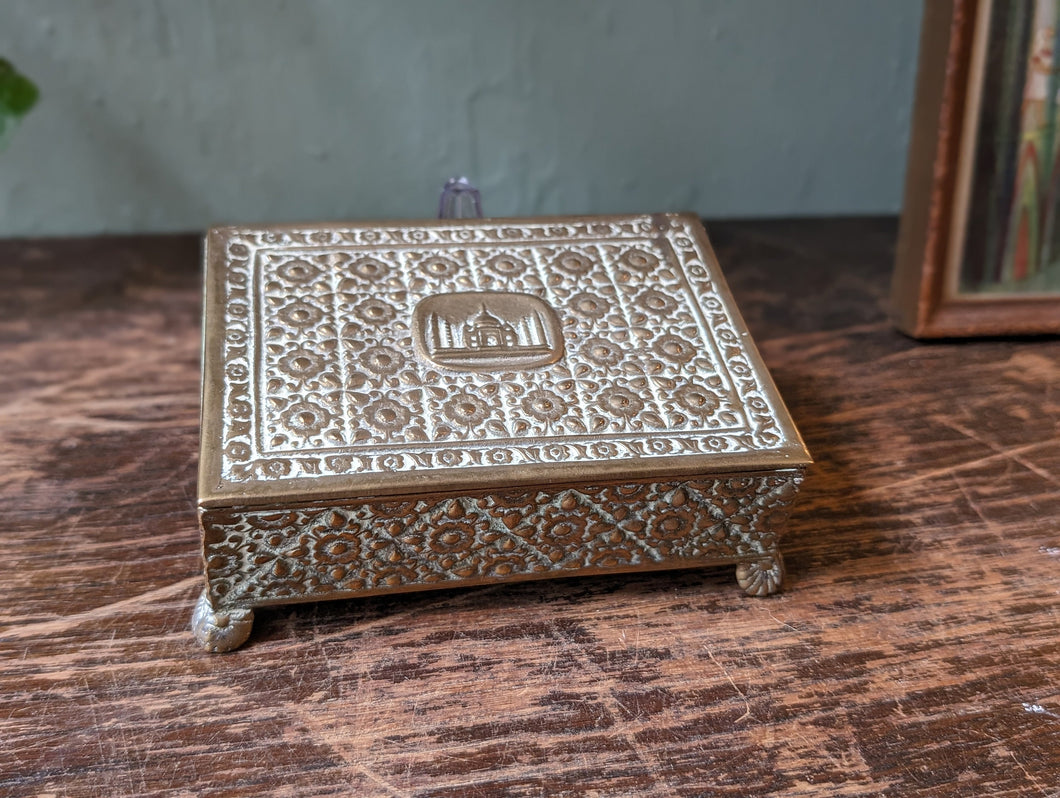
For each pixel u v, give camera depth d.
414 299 1.08
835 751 0.90
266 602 0.98
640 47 1.66
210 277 1.06
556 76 1.67
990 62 1.32
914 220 1.45
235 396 0.96
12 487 1.20
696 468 0.95
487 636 1.02
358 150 1.71
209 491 0.88
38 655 0.98
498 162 1.75
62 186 1.70
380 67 1.63
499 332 1.05
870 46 1.71
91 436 1.29
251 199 1.75
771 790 0.86
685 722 0.93
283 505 0.90
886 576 1.10
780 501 1.00
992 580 1.09
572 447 0.95
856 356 1.48
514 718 0.93
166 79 1.61
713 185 1.83
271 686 0.96
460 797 0.85
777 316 1.58
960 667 0.99
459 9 1.59
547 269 1.12
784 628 1.03
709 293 1.12
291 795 0.85
